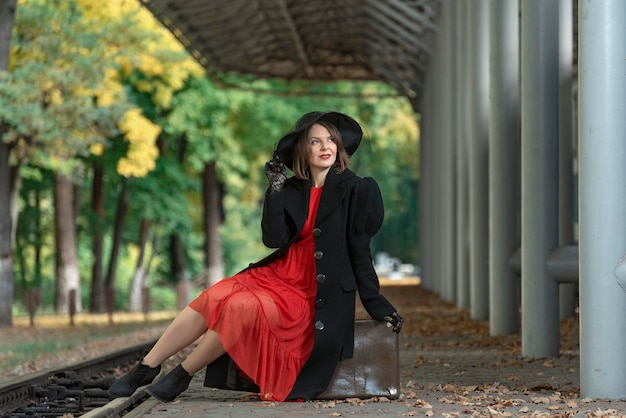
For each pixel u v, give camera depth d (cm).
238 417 820
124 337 2325
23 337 2547
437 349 1712
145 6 3325
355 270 914
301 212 902
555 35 1482
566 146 2164
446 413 843
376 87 5781
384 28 3969
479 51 2306
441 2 3362
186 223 4666
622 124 982
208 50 4044
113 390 894
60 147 3069
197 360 895
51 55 3084
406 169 8912
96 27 3306
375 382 918
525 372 1306
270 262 918
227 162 4600
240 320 881
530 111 1481
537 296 1489
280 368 895
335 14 3941
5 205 3080
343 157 918
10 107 2881
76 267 4109
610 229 980
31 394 1202
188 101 4403
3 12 2947
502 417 823
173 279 5594
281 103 4966
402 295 3959
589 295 987
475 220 2358
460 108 2733
